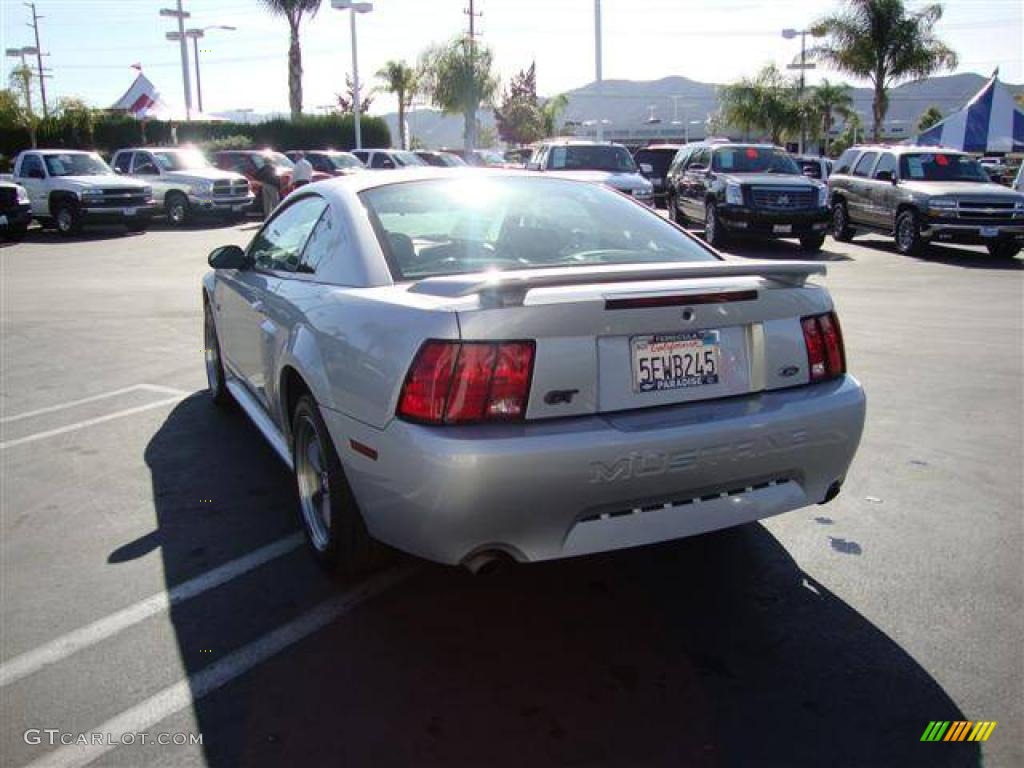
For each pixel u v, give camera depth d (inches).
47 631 132.0
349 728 109.1
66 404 255.0
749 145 730.2
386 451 116.6
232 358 213.0
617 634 130.3
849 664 121.2
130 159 971.9
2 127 1475.1
